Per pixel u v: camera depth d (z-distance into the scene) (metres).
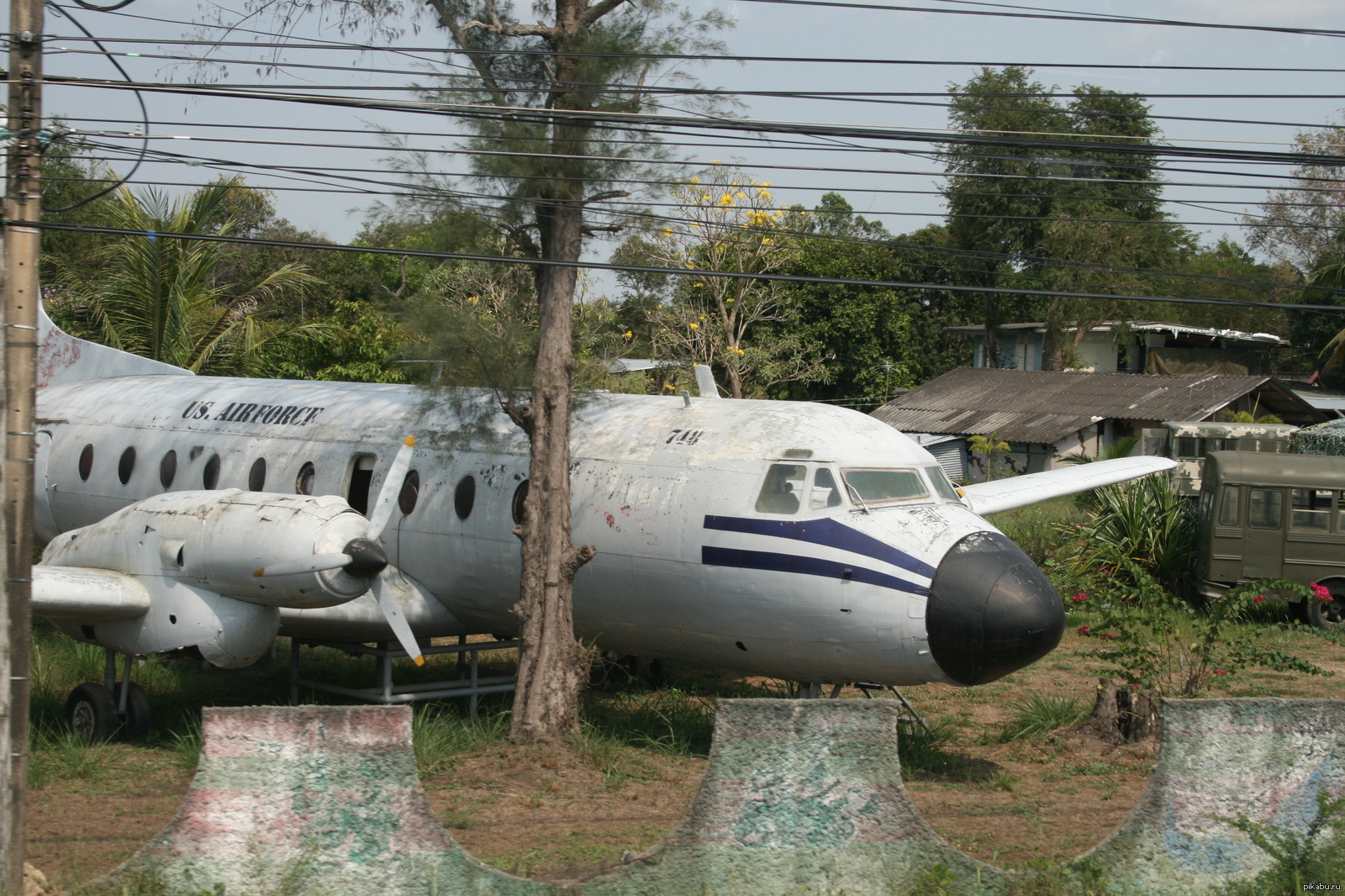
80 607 9.73
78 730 10.47
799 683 10.54
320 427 13.19
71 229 8.38
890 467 9.95
